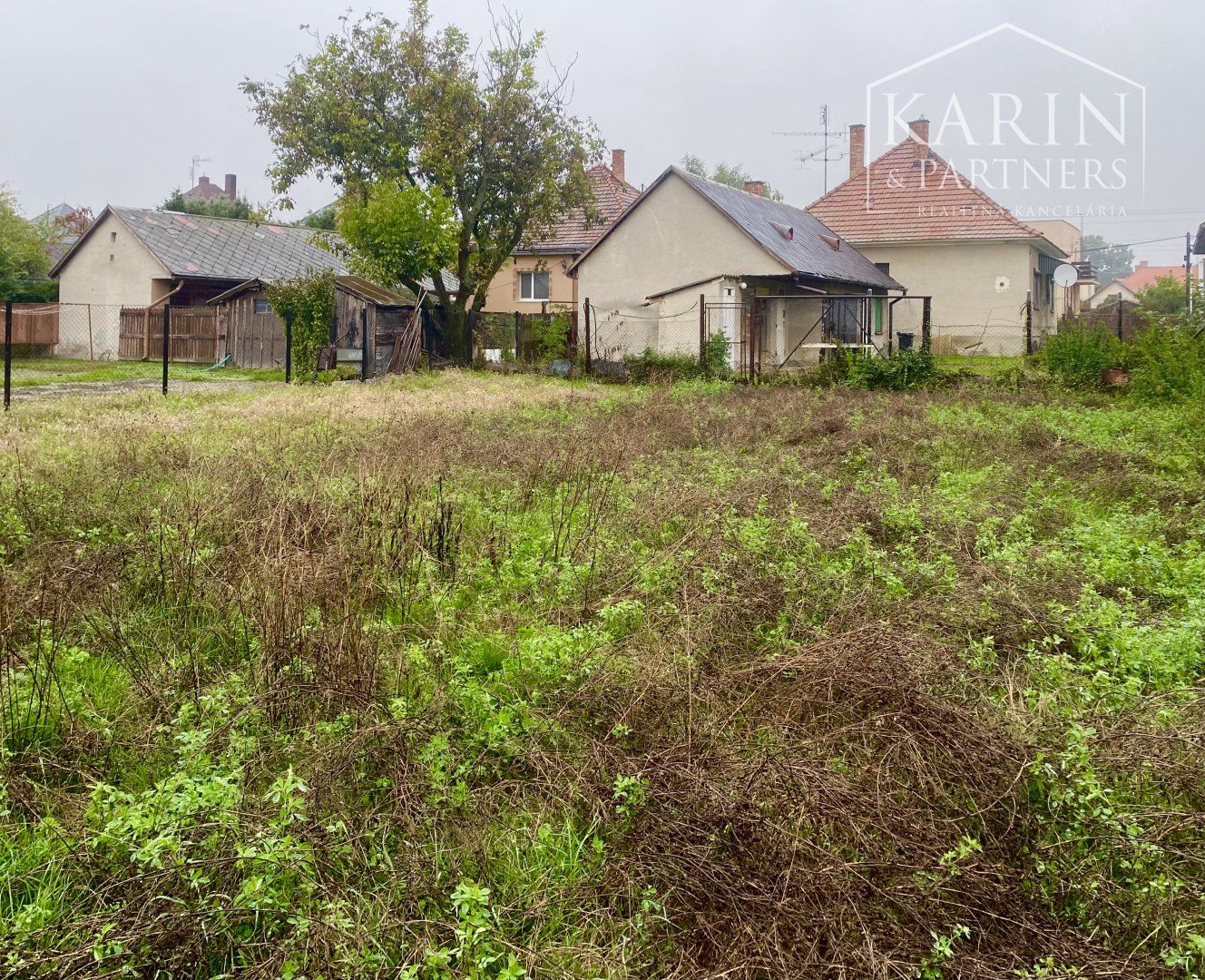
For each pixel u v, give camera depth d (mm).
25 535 5992
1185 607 5238
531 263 34219
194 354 29312
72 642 4574
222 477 7742
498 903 2846
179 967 2566
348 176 25656
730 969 2555
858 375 19828
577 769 3438
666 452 10125
